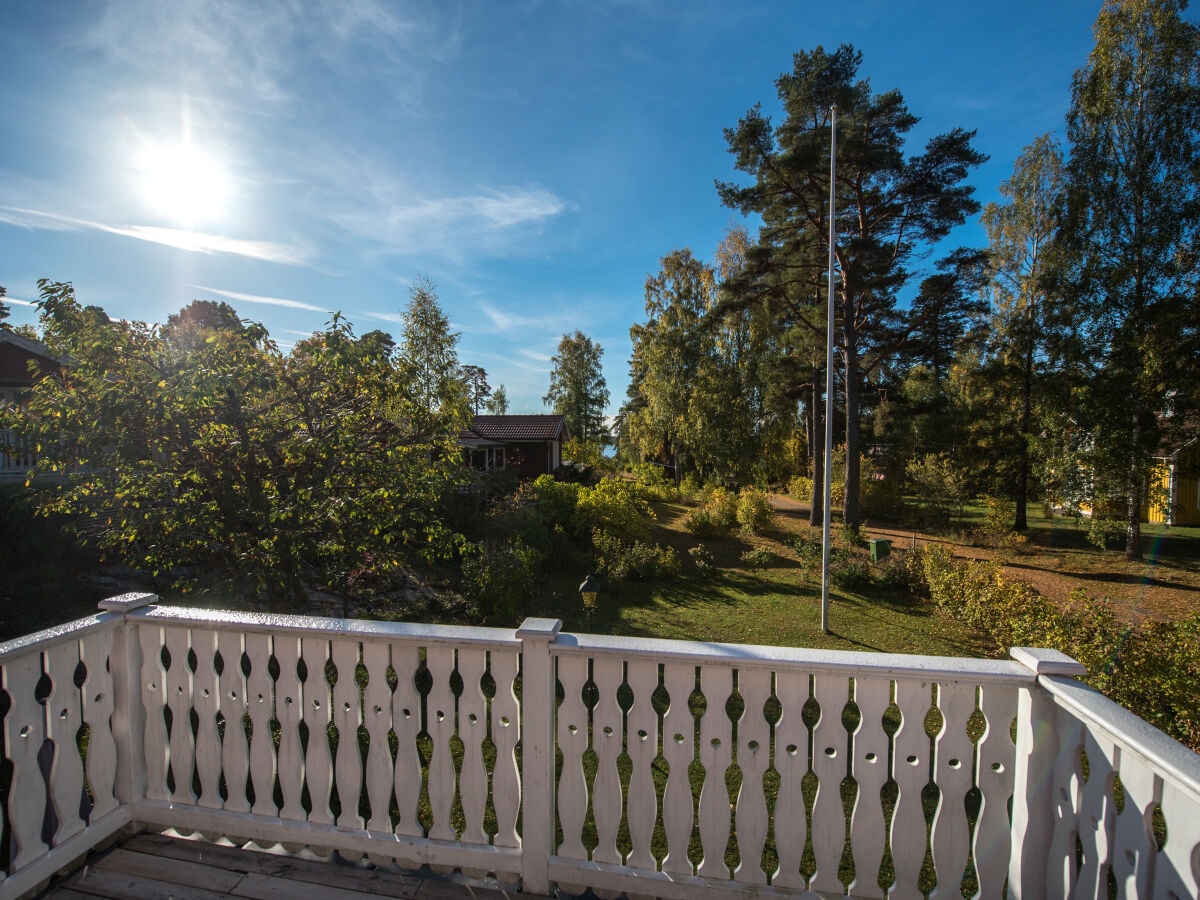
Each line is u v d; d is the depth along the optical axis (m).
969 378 21.02
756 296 19.19
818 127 16.08
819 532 19.28
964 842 1.95
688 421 26.08
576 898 2.19
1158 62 14.74
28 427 4.77
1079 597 6.98
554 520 15.04
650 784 2.12
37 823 2.16
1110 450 14.91
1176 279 14.62
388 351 5.45
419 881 2.26
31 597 7.23
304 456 5.20
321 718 2.38
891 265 17.92
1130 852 1.47
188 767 2.53
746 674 2.04
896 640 9.02
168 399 4.77
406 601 8.60
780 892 2.04
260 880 2.25
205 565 5.46
